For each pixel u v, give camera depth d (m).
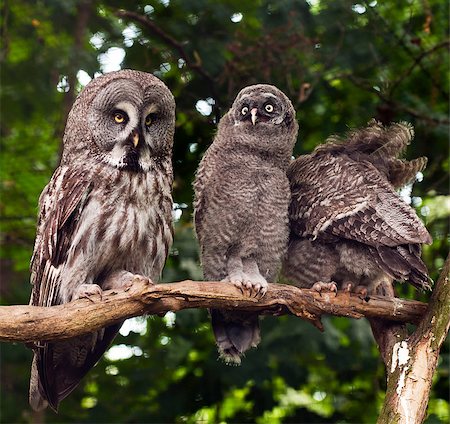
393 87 11.84
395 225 7.75
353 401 12.90
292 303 7.72
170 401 12.33
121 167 8.19
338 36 12.02
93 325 6.98
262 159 8.66
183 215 11.90
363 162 8.48
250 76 11.71
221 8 12.05
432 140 12.40
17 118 13.30
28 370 12.25
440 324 7.63
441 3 12.89
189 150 12.19
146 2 12.44
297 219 8.45
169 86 12.16
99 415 12.15
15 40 13.22
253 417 12.69
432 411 12.49
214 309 8.40
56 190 8.20
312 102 12.52
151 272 8.45
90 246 8.08
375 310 7.88
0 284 13.23
